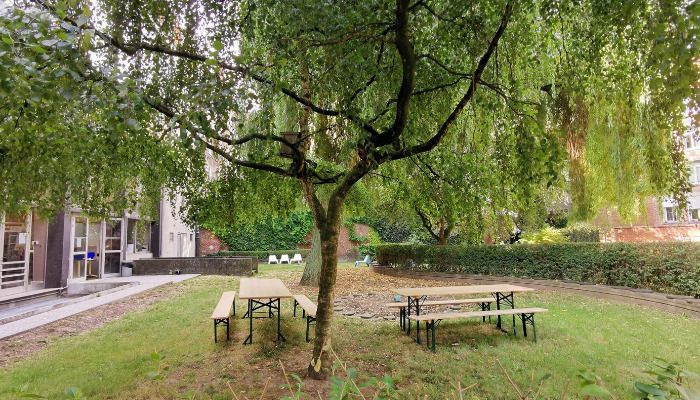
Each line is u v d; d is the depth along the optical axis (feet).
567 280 40.68
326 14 13.84
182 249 86.17
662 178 15.38
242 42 17.38
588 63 16.65
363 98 19.12
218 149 17.84
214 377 17.51
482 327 26.20
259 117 17.94
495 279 45.11
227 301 26.02
